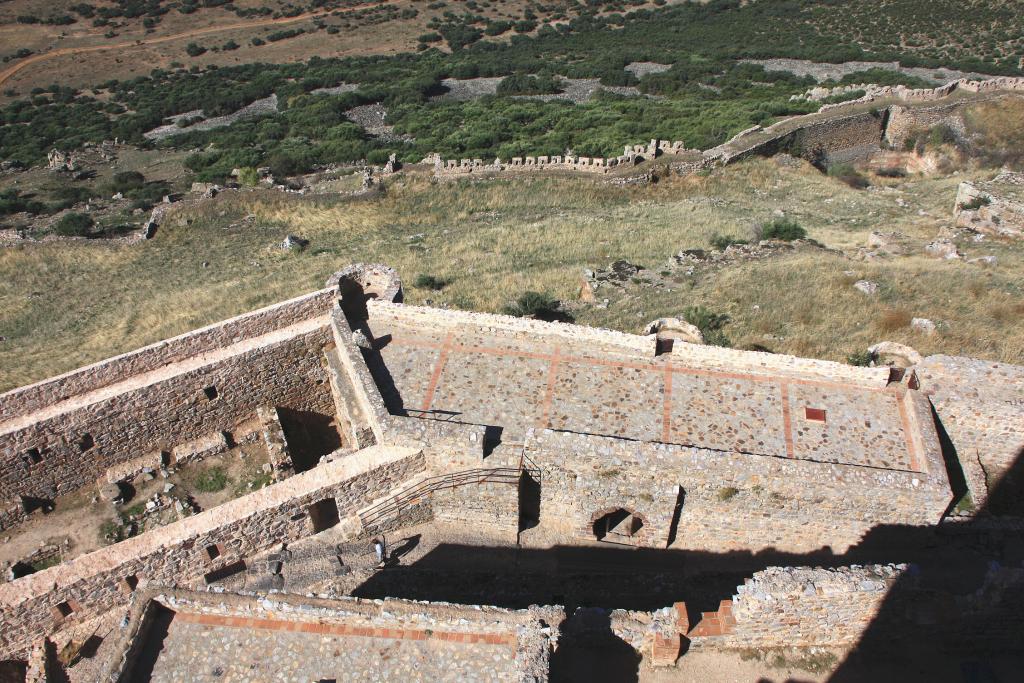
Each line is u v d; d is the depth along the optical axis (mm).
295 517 21969
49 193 80250
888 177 64062
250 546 21938
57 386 24922
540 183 61969
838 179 61625
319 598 15352
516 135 82250
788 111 73812
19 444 24547
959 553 20156
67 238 60719
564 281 41031
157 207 67375
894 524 19656
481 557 21906
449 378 23797
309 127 94438
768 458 19562
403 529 22688
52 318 46844
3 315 47875
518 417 22266
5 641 20234
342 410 26938
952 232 43469
